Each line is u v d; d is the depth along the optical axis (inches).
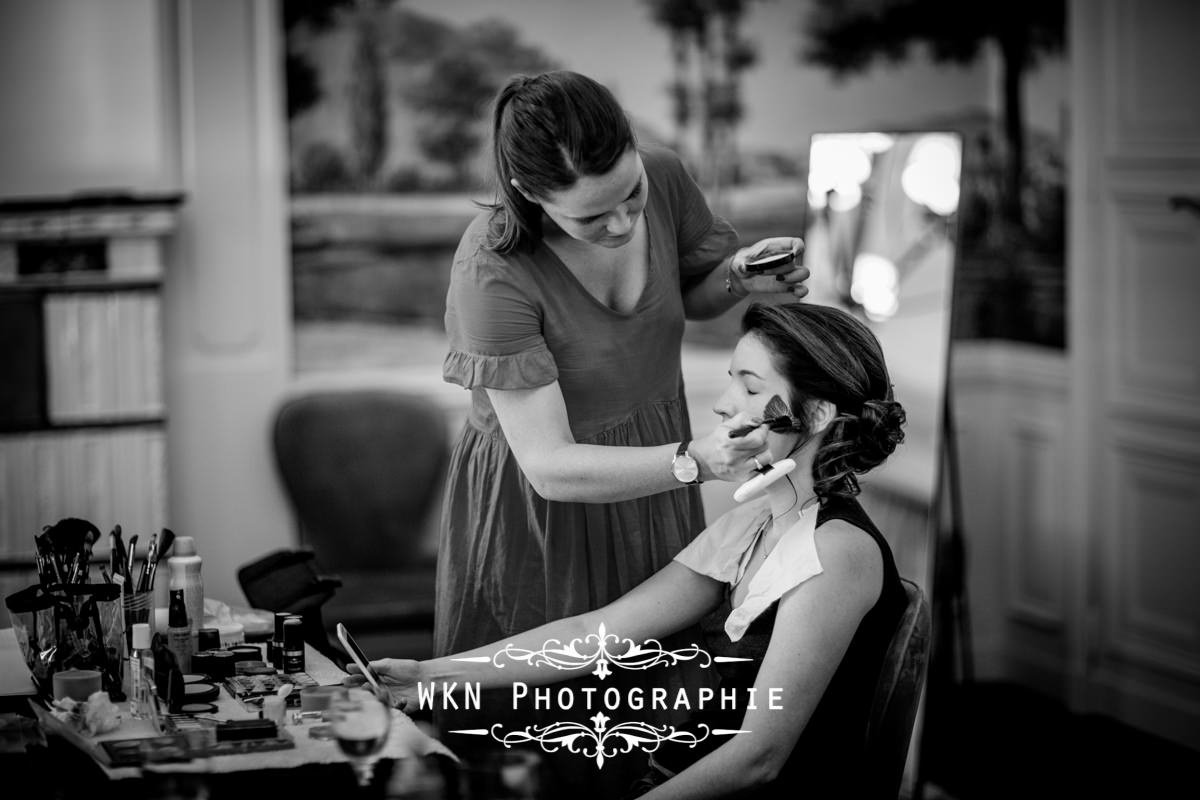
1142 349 153.0
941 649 169.8
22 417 148.1
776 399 77.4
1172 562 150.4
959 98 174.9
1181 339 147.8
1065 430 163.5
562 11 165.0
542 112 75.0
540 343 82.7
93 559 150.3
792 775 76.5
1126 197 153.3
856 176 150.4
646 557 88.5
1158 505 151.9
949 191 146.8
